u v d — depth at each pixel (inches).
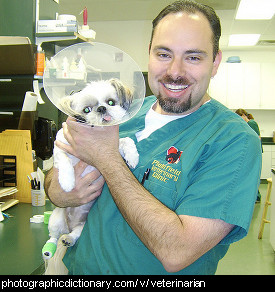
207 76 48.6
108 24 271.3
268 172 310.2
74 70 56.8
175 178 47.1
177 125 52.9
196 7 48.2
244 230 40.7
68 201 54.9
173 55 47.6
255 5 179.3
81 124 47.2
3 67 98.0
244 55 323.9
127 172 44.9
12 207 82.0
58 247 58.4
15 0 103.7
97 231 49.7
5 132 86.7
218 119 50.5
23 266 50.3
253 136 45.9
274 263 141.3
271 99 302.7
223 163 43.8
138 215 41.1
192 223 40.3
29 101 95.5
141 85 52.3
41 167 107.4
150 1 221.6
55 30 104.1
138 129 58.2
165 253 39.3
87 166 56.3
